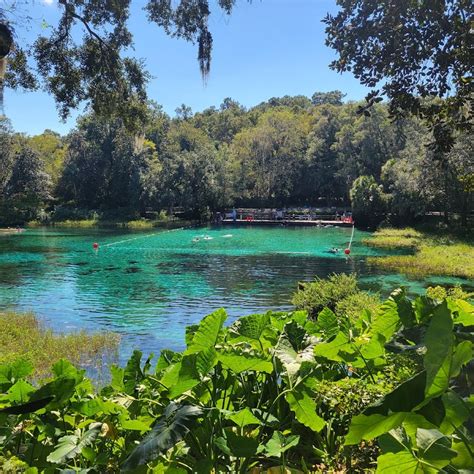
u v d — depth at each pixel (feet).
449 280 63.31
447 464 5.58
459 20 11.93
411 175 121.49
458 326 8.13
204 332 7.95
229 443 7.20
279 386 8.96
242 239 122.72
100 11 32.53
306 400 7.98
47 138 255.91
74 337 36.83
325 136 208.33
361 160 191.11
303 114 253.44
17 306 50.90
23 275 71.05
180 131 229.25
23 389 7.97
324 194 210.59
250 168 199.62
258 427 8.51
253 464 7.95
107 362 31.83
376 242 108.58
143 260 86.89
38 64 33.42
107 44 33.96
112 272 73.67
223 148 204.03
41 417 8.21
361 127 189.26
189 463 7.43
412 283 61.36
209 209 186.91
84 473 7.07
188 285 62.75
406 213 136.46
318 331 10.58
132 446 7.77
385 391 8.02
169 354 9.67
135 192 184.55
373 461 7.23
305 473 7.68
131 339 38.09
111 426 8.02
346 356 8.89
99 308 49.88
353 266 77.41
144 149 194.08
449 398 5.38
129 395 8.97
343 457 7.73
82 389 8.74
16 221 174.09
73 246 109.19
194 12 30.78
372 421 5.64
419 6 11.94
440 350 5.13
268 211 187.42
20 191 182.70
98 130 190.90
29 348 33.60
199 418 7.27
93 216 184.96
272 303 51.88
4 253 96.94
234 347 8.59
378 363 9.03
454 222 124.47
